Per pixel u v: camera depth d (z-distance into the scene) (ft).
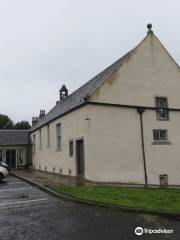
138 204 32.83
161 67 69.36
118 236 23.79
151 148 64.59
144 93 65.87
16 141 115.85
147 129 64.95
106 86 61.52
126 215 29.78
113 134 60.70
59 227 26.32
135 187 49.90
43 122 93.81
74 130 66.13
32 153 113.09
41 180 59.52
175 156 67.62
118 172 59.88
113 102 61.72
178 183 66.74
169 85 69.77
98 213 30.86
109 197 37.55
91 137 58.39
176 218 28.07
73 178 62.95
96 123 59.31
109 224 26.86
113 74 62.75
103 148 59.16
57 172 77.71
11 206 35.47
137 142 63.16
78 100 67.62
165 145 66.54
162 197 37.27
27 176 71.31
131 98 64.03
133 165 61.82
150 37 69.21
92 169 57.36
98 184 53.11
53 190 44.11
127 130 62.49
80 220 28.32
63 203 36.32
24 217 30.01
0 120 226.38
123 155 61.05
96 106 59.93
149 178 63.16
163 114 68.39
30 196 42.11
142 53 67.31
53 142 81.76
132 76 64.95
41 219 29.07
